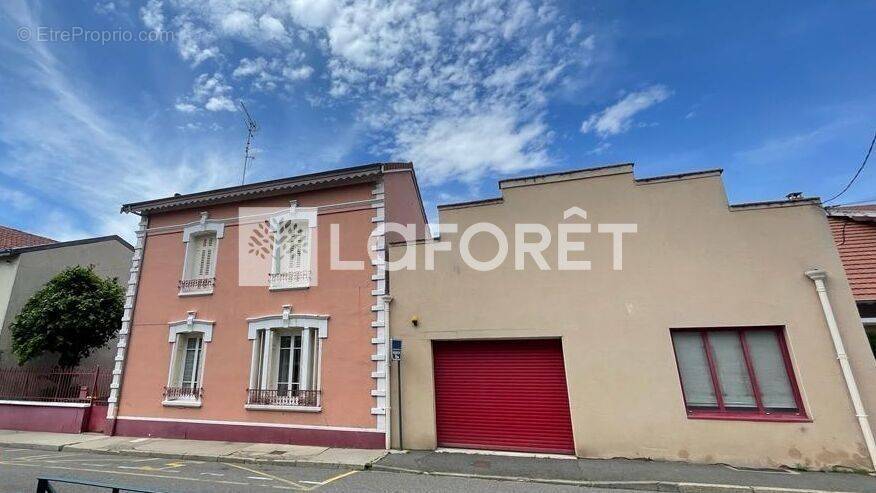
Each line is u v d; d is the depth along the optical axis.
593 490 7.01
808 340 8.16
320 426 10.20
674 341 8.95
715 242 9.03
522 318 9.72
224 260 12.38
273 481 7.49
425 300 10.38
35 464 8.84
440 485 7.24
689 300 8.89
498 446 9.41
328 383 10.43
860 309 9.91
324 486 7.18
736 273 8.78
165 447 10.16
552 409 9.32
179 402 11.45
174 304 12.48
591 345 9.19
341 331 10.69
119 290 16.89
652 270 9.23
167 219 13.54
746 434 8.07
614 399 8.79
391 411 9.88
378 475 7.87
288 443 10.28
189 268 12.81
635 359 8.88
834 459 7.59
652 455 8.37
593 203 9.93
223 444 10.39
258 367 11.23
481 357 10.03
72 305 15.20
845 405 7.75
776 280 8.56
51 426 12.59
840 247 11.02
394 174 12.45
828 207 10.34
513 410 9.54
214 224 12.81
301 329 11.27
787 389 8.21
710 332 8.82
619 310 9.20
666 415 8.48
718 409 8.39
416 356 10.10
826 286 8.32
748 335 8.63
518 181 10.48
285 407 10.54
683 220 9.31
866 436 7.50
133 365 12.33
